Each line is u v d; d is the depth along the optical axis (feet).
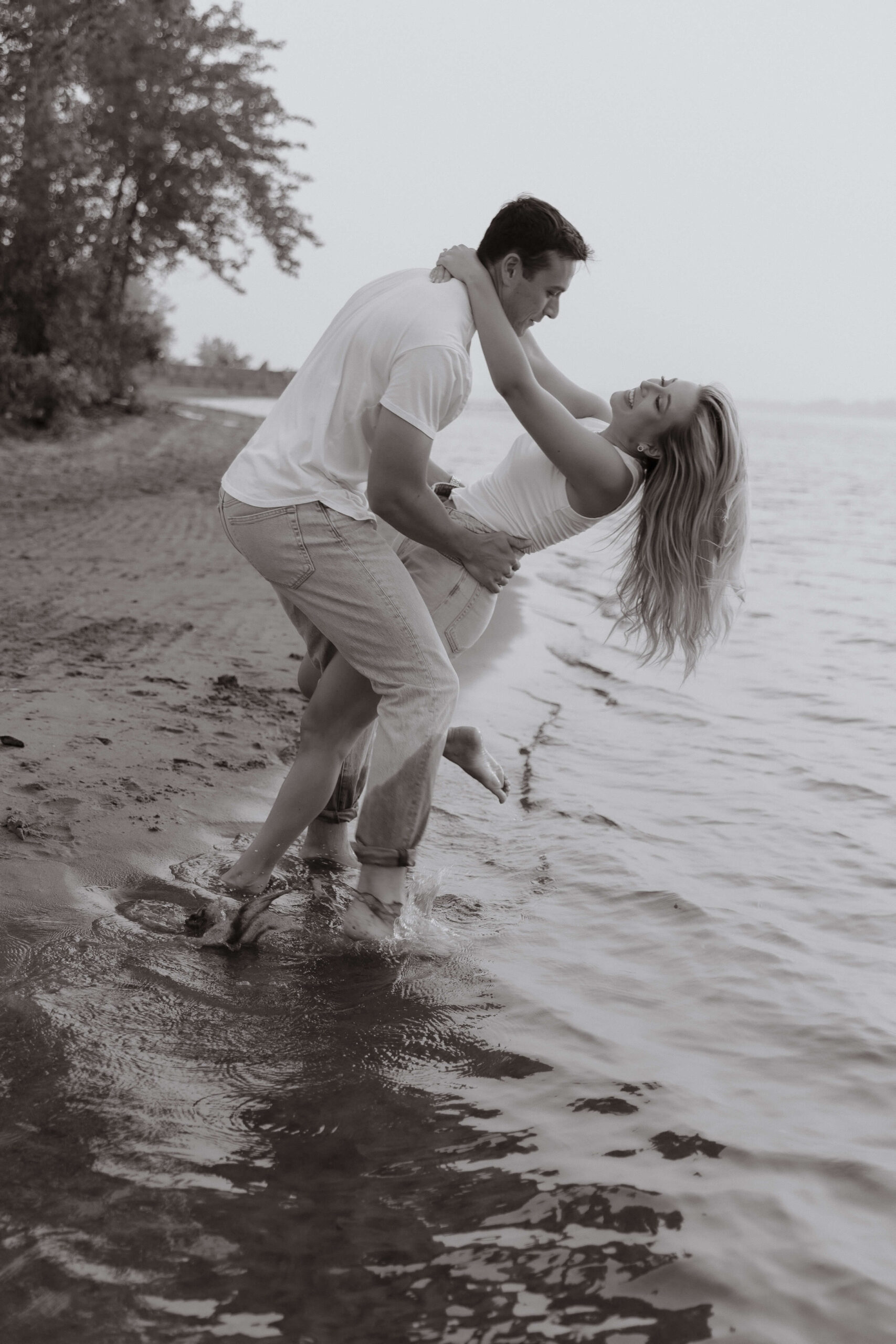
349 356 10.28
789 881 12.72
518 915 11.63
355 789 12.50
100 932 10.27
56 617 23.50
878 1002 10.02
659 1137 7.93
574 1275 6.56
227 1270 6.40
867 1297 6.49
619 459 10.73
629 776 16.37
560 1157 7.64
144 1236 6.60
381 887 10.79
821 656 25.61
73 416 80.59
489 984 10.09
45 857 11.58
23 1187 6.93
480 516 11.08
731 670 23.85
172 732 16.07
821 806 15.31
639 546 11.34
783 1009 9.87
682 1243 6.87
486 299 10.39
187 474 59.62
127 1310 6.06
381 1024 9.24
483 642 25.38
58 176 74.28
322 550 10.38
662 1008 9.82
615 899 12.07
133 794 13.50
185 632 23.15
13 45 72.59
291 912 11.30
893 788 16.06
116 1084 8.07
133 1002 9.20
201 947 10.27
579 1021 9.52
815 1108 8.38
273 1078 8.36
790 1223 7.08
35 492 48.14
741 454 10.92
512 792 15.46
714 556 11.18
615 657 24.84
